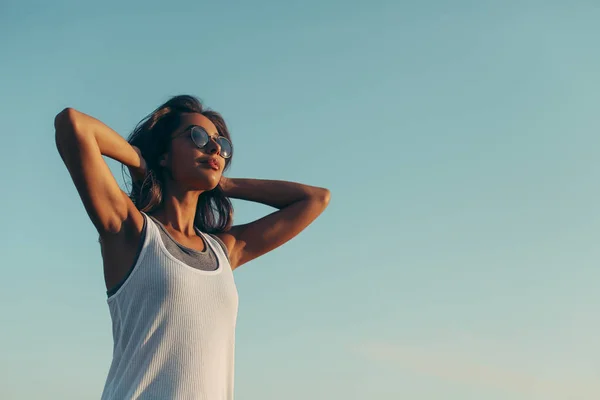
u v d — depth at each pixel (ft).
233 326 14.33
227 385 14.11
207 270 14.17
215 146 15.14
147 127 15.44
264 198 17.56
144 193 15.20
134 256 13.71
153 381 13.10
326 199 17.71
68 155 13.29
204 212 16.44
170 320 13.35
